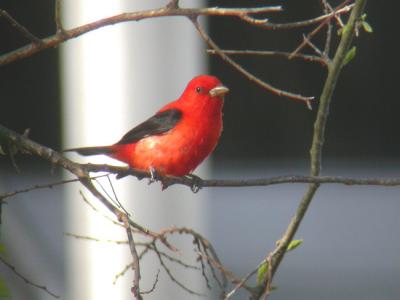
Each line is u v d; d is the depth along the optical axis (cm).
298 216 842
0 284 768
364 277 1777
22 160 1820
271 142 1961
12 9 1889
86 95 1164
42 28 1897
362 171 2000
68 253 1266
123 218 696
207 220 1394
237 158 1958
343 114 1998
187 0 1183
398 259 1811
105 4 1142
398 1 1961
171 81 1162
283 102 1952
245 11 711
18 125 1939
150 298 1190
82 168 735
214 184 795
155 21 1156
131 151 1020
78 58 1169
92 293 1181
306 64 1933
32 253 1208
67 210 1269
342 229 1866
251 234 1816
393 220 1867
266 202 1855
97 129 1162
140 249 1174
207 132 1017
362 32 1970
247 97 1952
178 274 1195
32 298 1173
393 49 1970
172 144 1005
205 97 1013
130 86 1159
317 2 1883
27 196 1781
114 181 1169
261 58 1923
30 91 1934
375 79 1988
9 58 734
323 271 1789
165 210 1179
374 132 1998
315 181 792
